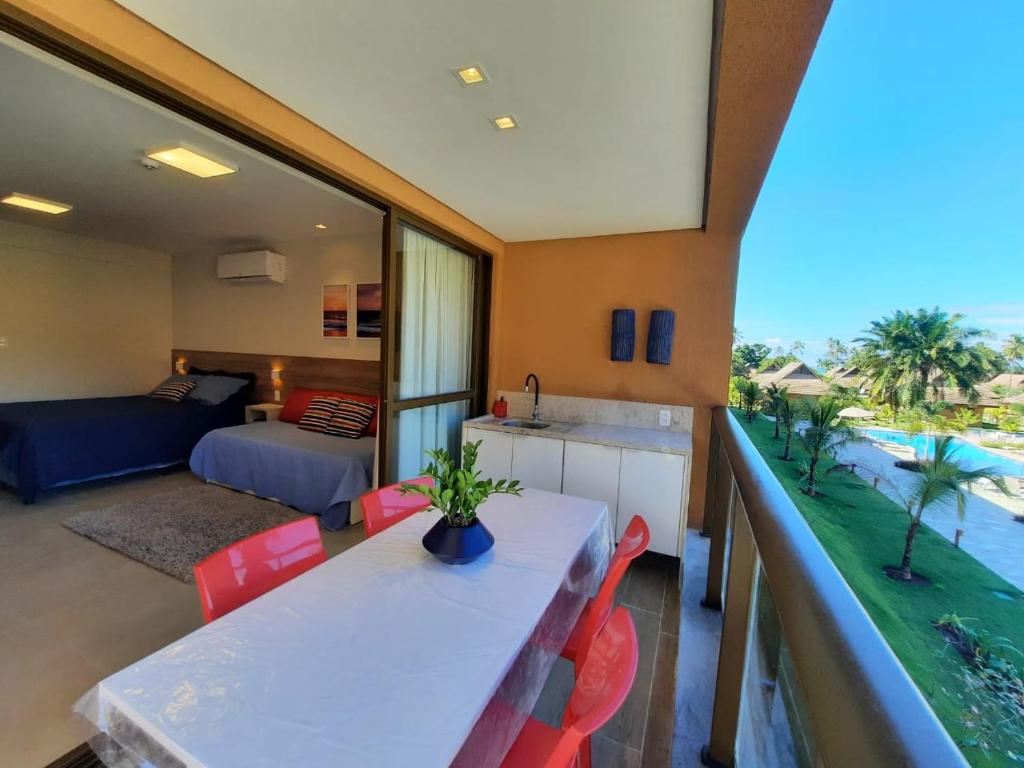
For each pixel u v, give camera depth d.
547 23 1.32
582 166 2.31
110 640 1.91
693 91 1.61
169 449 4.36
